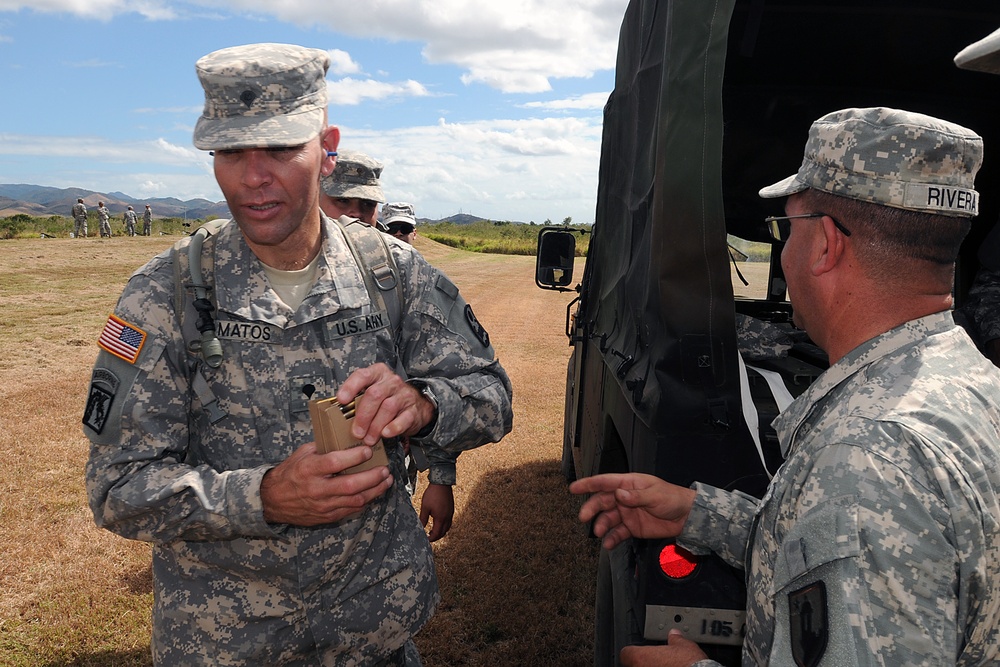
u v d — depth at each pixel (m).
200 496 1.33
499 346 10.72
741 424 1.66
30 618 3.31
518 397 7.74
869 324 1.01
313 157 1.45
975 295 2.81
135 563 3.80
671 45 1.62
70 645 3.12
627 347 2.14
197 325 1.44
